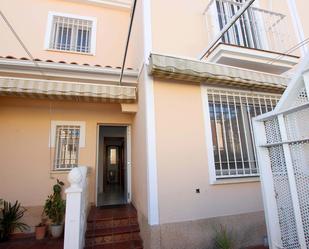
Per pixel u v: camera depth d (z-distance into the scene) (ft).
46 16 33.53
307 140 9.66
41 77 25.54
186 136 21.63
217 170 22.40
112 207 28.48
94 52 34.09
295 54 30.27
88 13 35.68
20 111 27.43
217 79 22.20
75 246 15.44
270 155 12.03
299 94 10.93
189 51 25.43
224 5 29.19
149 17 24.25
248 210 21.95
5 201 24.81
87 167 25.75
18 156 26.43
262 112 25.84
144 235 20.65
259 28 29.37
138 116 25.96
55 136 28.12
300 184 10.23
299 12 32.99
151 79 21.71
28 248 21.04
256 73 24.54
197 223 19.94
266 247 20.88
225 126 23.94
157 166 19.92
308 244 9.68
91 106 30.17
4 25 31.14
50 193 26.61
